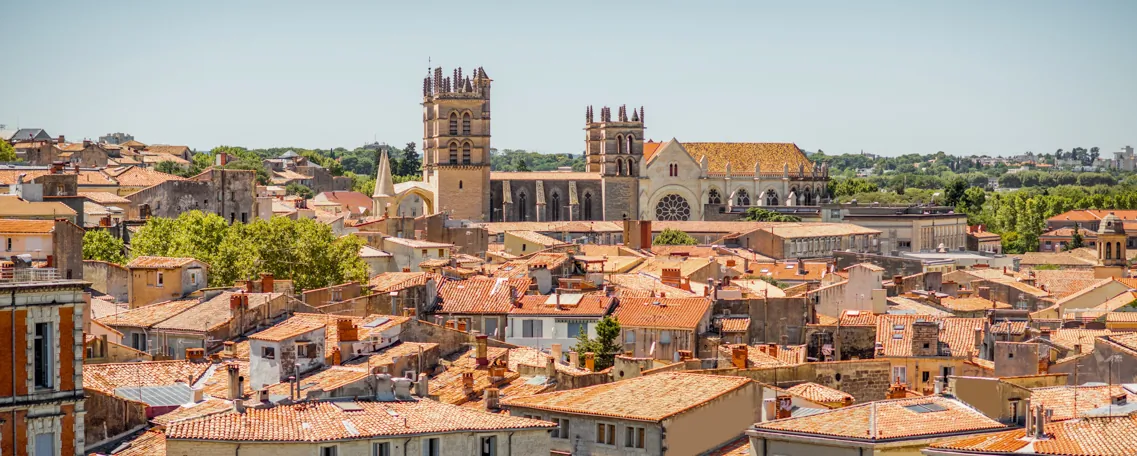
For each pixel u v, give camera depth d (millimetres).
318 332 139750
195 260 186625
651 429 117688
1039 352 159250
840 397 130000
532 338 188500
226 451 106312
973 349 173875
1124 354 152000
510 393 135500
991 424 110750
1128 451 93938
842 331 185625
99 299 188500
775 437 107625
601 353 174250
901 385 142375
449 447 111000
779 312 188250
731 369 152375
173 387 128875
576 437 121375
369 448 107625
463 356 154500
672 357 181125
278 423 110312
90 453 112312
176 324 159500
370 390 120250
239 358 146250
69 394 96750
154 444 112750
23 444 94750
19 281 98750
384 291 189250
